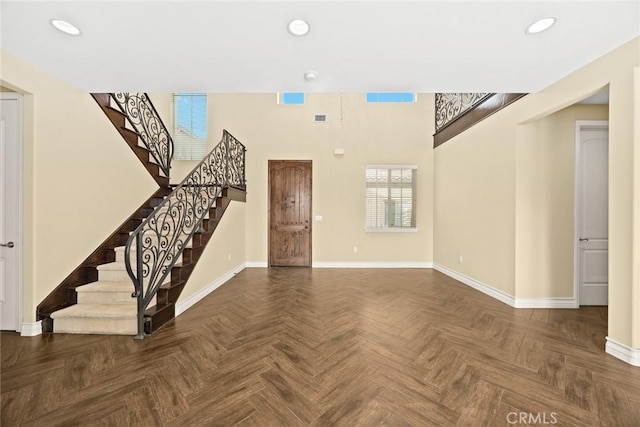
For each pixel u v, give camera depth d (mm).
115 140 3697
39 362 2227
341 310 3414
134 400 1789
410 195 6262
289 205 6277
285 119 6277
